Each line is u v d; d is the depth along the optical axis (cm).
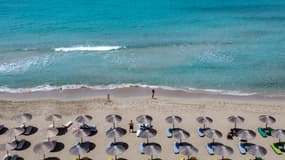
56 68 4531
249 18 7169
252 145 2559
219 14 7556
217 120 3123
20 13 7575
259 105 3441
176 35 5991
